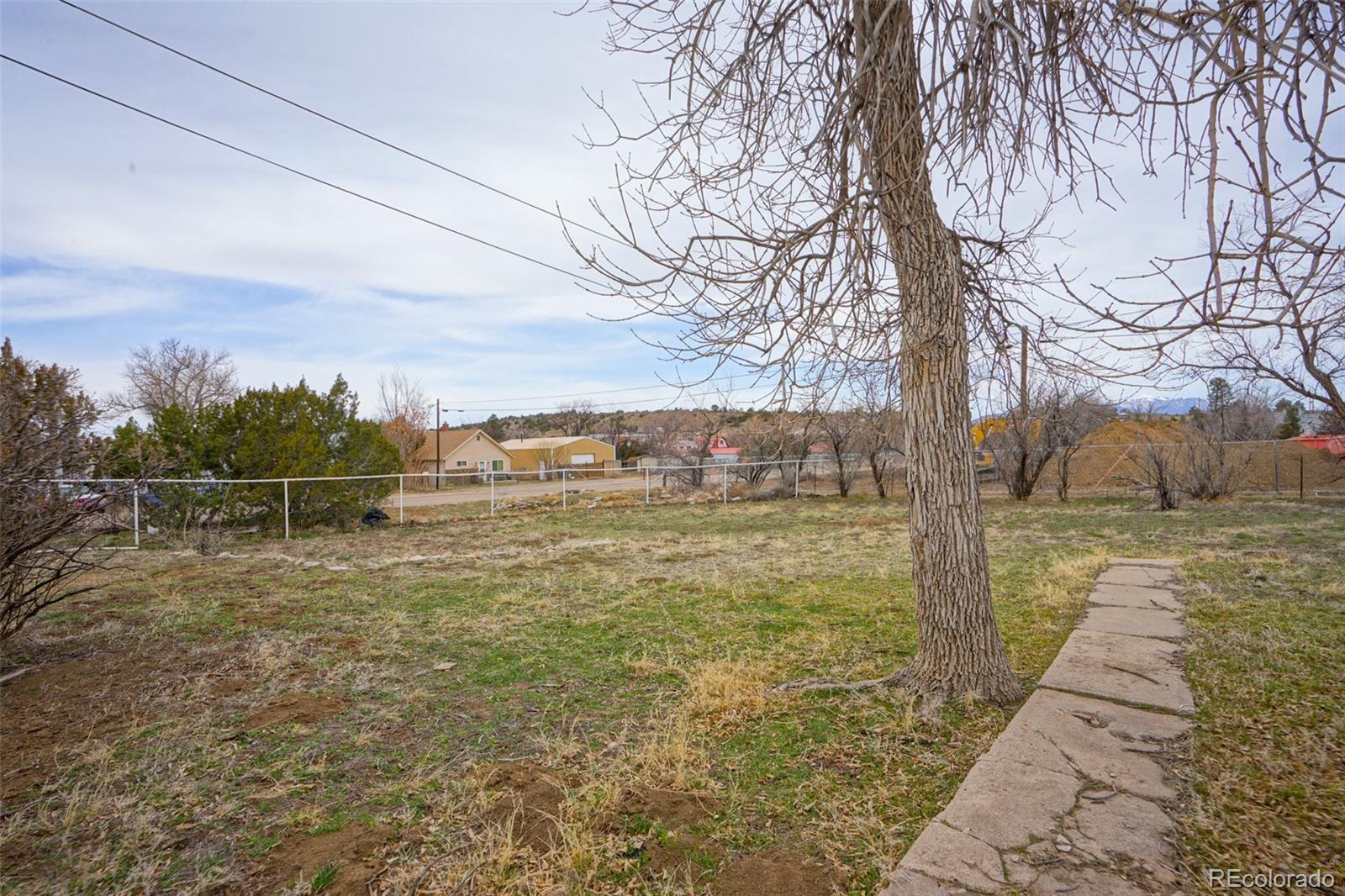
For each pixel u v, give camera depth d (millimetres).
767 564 8773
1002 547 9633
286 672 4465
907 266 3166
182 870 2328
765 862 2299
